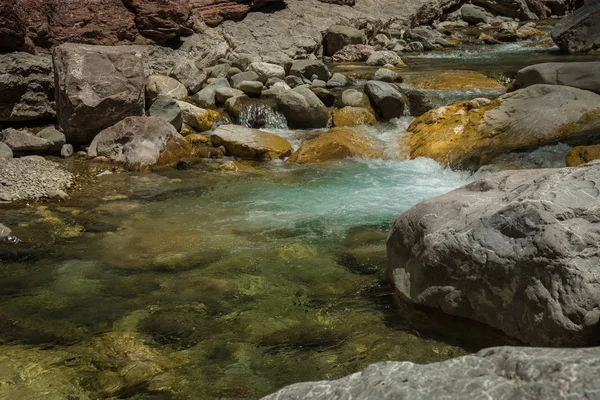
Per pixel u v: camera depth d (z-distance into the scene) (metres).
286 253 7.87
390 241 6.97
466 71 15.04
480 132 11.02
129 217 8.98
